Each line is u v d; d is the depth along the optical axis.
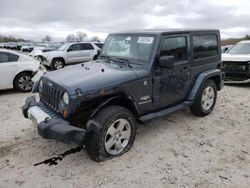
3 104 6.35
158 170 3.24
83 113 3.32
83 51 14.04
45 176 3.13
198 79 4.76
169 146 3.88
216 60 5.33
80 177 3.10
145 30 4.37
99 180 3.04
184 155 3.60
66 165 3.37
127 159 3.49
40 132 3.08
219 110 5.56
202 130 4.47
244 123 4.80
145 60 3.87
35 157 3.58
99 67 4.00
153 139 4.11
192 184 2.96
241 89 7.73
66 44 14.41
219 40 5.37
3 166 3.37
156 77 3.91
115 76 3.47
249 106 5.86
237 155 3.60
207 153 3.66
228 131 4.44
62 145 3.92
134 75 3.62
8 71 7.43
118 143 3.52
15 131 4.50
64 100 3.21
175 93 4.38
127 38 4.31
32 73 7.82
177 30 4.28
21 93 7.69
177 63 4.28
